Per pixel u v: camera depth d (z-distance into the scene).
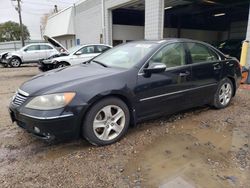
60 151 3.11
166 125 3.96
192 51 4.18
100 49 10.66
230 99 4.99
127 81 3.31
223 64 4.64
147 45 3.92
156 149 3.16
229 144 3.32
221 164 2.81
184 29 24.12
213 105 4.70
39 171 2.67
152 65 3.44
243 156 2.99
